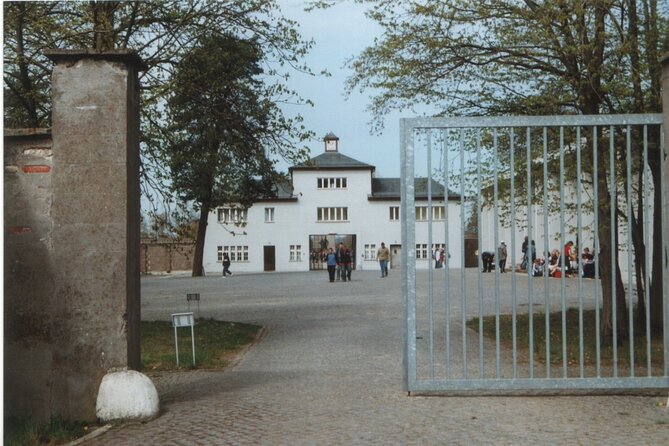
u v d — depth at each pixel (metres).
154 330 16.64
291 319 19.88
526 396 8.52
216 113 16.64
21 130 7.77
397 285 36.00
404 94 13.97
